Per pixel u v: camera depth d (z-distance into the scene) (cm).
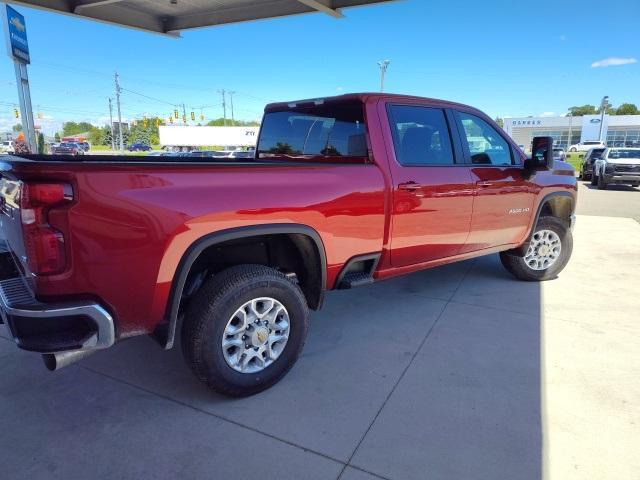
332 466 232
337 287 345
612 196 1590
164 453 242
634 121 6675
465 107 432
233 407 283
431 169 383
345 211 322
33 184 212
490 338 381
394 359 344
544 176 496
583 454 240
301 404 286
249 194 271
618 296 488
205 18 882
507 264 530
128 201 231
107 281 232
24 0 716
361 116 358
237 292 272
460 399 291
